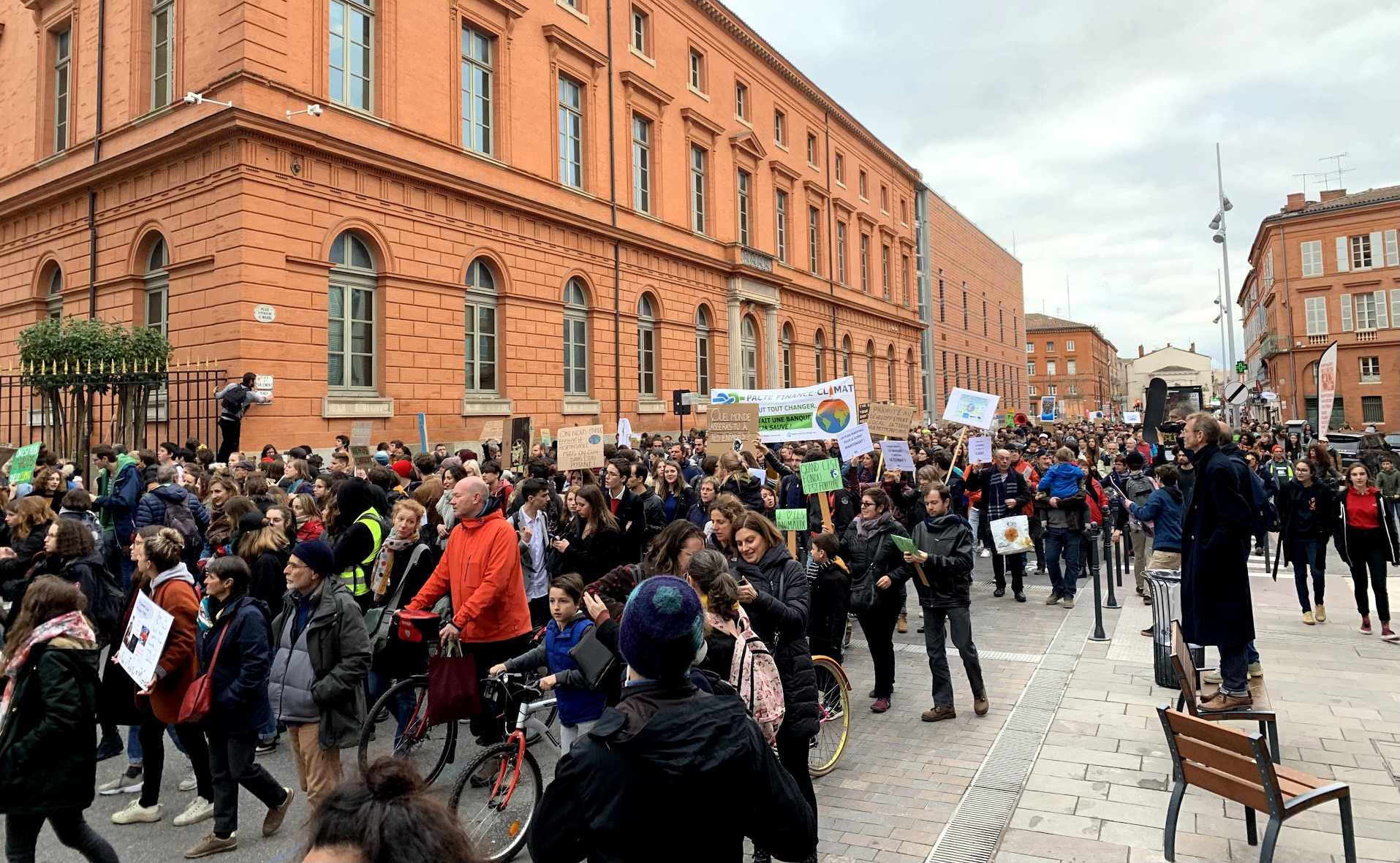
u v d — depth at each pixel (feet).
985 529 42.32
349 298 57.52
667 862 7.63
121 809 18.61
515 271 70.54
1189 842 15.62
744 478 33.27
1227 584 20.08
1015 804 17.48
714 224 101.76
